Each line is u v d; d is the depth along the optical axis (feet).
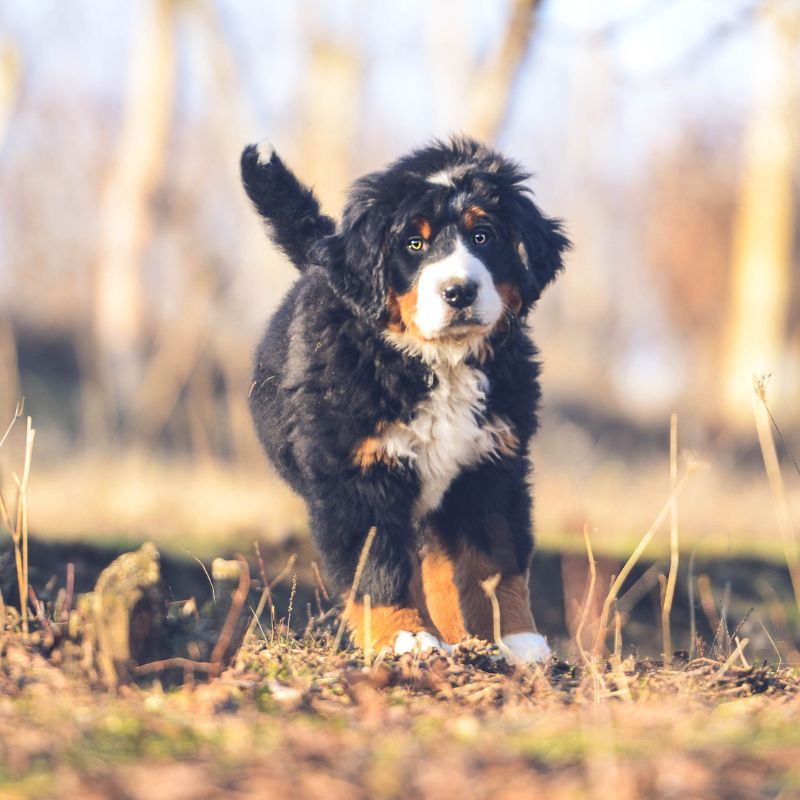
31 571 24.59
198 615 16.28
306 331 20.51
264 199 24.48
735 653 17.07
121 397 71.51
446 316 19.24
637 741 11.89
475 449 20.59
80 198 92.32
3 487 34.63
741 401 83.71
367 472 19.95
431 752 11.47
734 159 124.57
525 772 10.85
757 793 10.17
